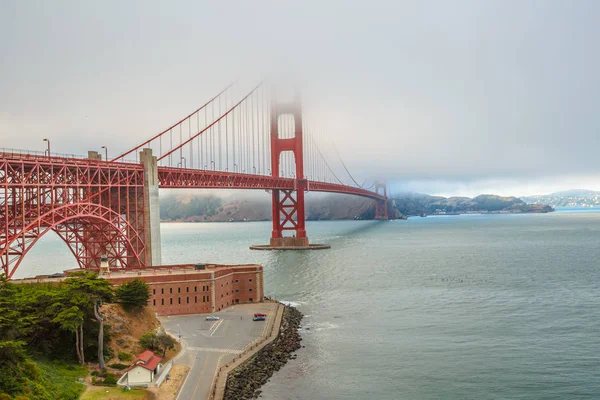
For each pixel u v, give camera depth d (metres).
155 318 90.31
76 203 111.69
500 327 103.69
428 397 72.31
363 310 118.62
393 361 85.50
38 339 73.75
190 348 87.62
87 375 70.56
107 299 83.94
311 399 71.56
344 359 86.31
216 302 112.38
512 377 78.69
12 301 70.81
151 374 69.81
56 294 75.81
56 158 108.94
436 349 91.06
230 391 72.06
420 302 126.69
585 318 109.38
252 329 98.62
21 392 58.50
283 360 85.31
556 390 74.06
